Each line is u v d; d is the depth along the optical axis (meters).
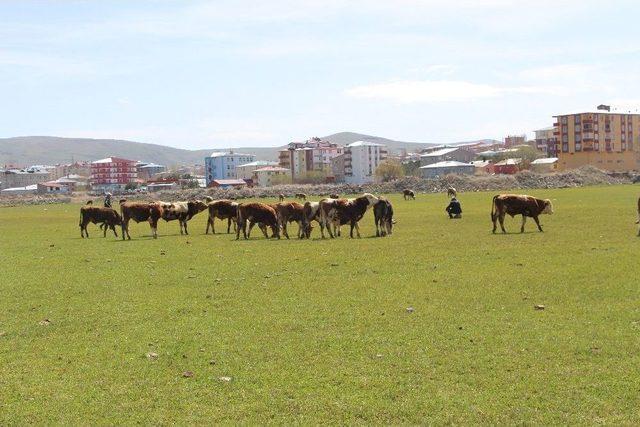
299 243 35.94
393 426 10.85
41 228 58.31
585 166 152.50
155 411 11.77
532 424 10.72
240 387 12.77
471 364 13.56
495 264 25.78
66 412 11.84
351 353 14.56
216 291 22.08
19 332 17.39
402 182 141.00
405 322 16.98
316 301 19.86
